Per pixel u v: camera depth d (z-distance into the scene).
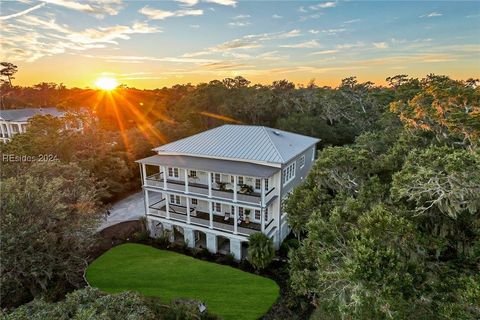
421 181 7.89
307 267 10.41
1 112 47.75
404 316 6.41
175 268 16.52
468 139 12.85
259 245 15.87
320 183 12.57
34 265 12.70
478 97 14.30
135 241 20.08
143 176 20.44
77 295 8.45
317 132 37.12
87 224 15.39
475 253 7.29
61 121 27.84
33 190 13.32
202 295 14.02
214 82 55.78
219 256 18.08
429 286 6.76
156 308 10.16
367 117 40.22
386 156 12.03
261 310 12.97
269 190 17.59
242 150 19.48
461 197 6.95
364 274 6.42
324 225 9.03
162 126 38.22
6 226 11.94
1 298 12.59
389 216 7.32
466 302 6.05
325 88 55.44
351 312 7.30
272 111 48.78
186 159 19.73
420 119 15.45
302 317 12.59
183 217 19.36
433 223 8.55
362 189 10.28
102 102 57.78
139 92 69.00
